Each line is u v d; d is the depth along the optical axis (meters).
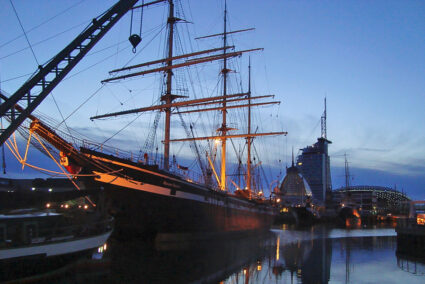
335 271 30.97
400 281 27.52
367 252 44.12
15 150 25.55
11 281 19.78
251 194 77.25
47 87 22.02
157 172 37.22
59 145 30.19
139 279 23.88
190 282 24.08
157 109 52.97
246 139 81.44
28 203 22.80
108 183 34.06
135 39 24.62
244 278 27.00
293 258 37.56
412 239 43.22
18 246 19.50
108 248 34.81
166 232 40.72
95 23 23.28
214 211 49.22
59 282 21.89
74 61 22.81
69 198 24.69
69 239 22.14
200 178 50.66
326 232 85.25
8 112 21.64
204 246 42.34
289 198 178.75
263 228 77.25
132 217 36.72
